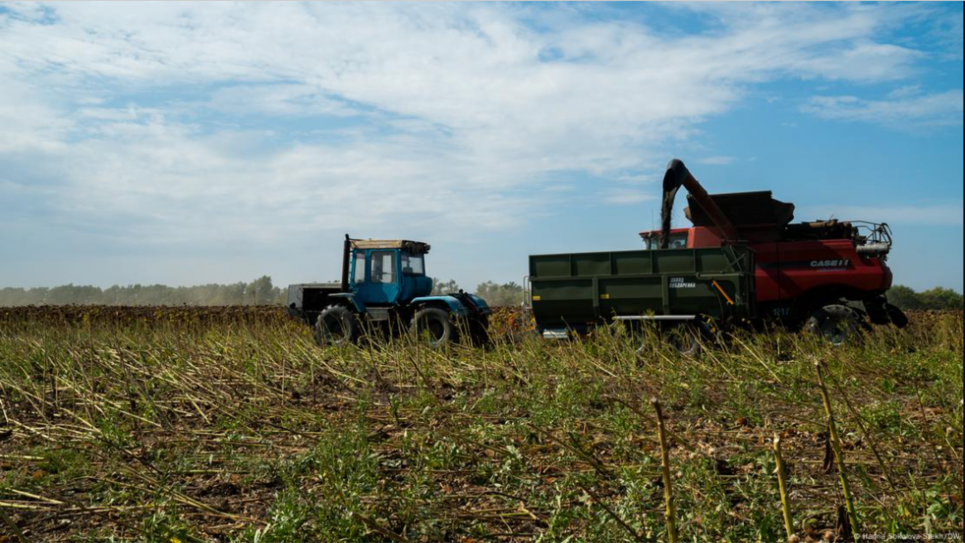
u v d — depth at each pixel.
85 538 4.24
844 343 11.79
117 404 8.23
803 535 3.93
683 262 12.54
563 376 9.05
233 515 4.55
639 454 5.48
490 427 6.47
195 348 12.91
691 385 8.56
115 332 14.58
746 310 12.24
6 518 3.76
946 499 4.10
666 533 3.88
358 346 13.22
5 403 8.89
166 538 4.13
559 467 5.35
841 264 13.27
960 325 12.94
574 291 13.02
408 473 5.26
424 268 15.75
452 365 11.06
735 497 4.62
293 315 15.44
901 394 8.46
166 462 5.86
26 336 13.98
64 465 5.75
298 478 5.28
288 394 9.30
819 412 7.06
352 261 14.89
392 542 4.12
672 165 13.41
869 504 4.38
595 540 3.86
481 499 4.83
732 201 13.77
